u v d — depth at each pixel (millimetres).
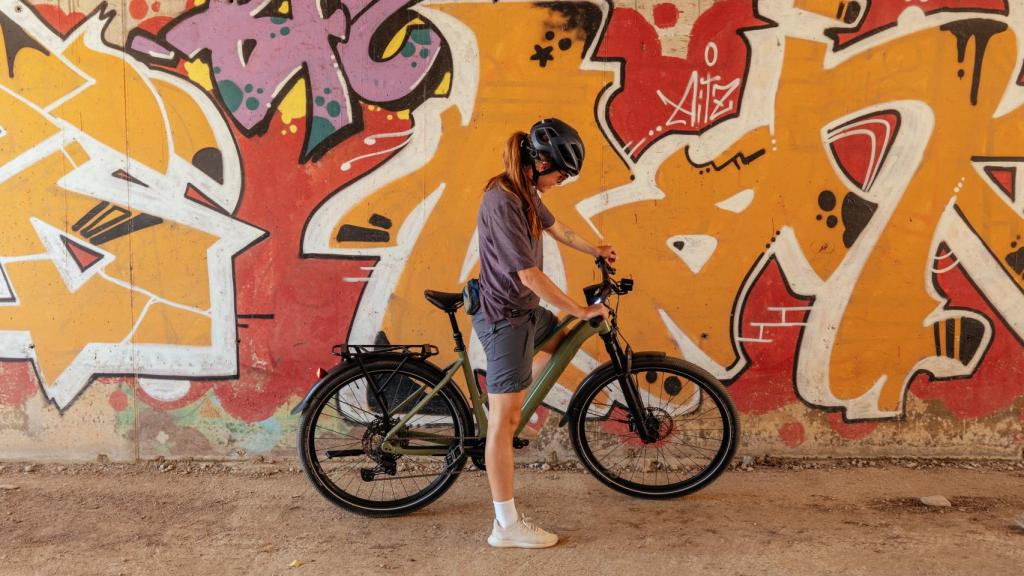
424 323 4031
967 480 3844
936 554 3049
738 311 4012
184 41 3879
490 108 3910
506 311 3088
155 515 3447
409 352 3469
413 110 3914
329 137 3926
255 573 2916
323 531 3289
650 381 4070
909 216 3961
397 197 3965
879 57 3881
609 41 3871
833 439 4086
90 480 3859
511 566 2973
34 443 4086
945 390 4062
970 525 3324
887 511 3477
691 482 3604
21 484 3801
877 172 3939
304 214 3969
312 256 3994
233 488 3768
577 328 3416
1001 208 3967
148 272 4004
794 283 3998
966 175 3949
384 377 3883
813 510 3488
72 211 3975
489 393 3141
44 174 3957
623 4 3854
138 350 4039
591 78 3893
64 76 3908
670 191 3953
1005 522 3354
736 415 3527
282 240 3982
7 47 3896
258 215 3969
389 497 3762
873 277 3992
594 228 3975
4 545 3137
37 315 4020
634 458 4098
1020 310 4016
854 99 3902
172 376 4055
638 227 3973
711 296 4004
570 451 4102
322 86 3900
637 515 3441
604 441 4090
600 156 3934
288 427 4082
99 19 3869
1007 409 4070
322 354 4043
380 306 4023
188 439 4094
